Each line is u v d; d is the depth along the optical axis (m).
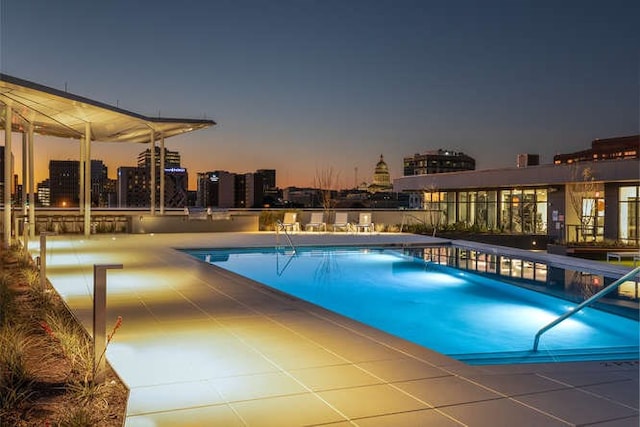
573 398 3.77
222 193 166.00
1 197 22.00
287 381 4.10
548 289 10.25
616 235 22.67
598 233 23.39
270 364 4.52
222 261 14.37
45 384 4.03
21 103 13.69
